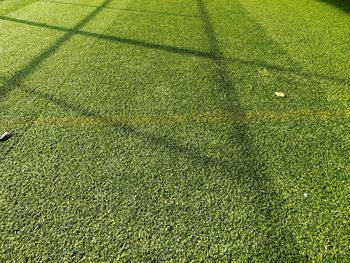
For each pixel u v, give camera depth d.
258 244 1.30
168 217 1.40
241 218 1.40
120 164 1.68
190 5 4.43
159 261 1.23
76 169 1.65
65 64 2.70
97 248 1.27
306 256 1.26
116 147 1.79
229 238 1.32
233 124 1.99
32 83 2.41
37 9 4.16
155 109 2.12
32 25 3.58
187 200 1.48
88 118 2.03
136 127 1.95
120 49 3.00
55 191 1.52
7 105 2.15
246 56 2.90
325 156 1.75
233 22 3.78
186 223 1.38
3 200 1.47
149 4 4.46
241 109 2.14
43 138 1.86
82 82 2.43
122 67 2.67
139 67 2.67
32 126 1.95
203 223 1.38
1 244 1.29
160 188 1.54
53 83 2.42
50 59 2.79
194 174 1.62
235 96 2.28
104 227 1.36
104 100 2.21
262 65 2.73
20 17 3.84
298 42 3.21
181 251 1.27
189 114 2.08
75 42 3.14
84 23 3.67
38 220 1.38
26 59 2.78
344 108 2.16
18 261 1.22
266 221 1.39
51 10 4.13
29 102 2.18
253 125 1.99
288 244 1.30
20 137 1.86
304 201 1.49
